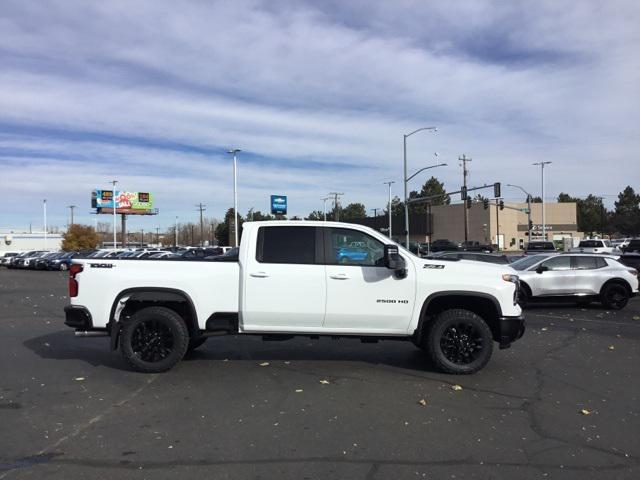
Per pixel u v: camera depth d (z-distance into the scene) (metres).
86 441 4.94
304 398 6.25
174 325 7.33
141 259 7.53
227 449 4.75
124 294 7.38
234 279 7.41
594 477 4.23
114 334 7.38
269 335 7.57
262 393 6.45
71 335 10.61
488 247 56.59
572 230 102.56
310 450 4.73
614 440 4.99
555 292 15.35
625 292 15.41
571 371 7.58
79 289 7.40
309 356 8.52
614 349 9.21
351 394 6.41
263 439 4.98
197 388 6.67
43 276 37.31
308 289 7.30
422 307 7.32
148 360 7.39
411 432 5.17
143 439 4.98
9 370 7.60
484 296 7.31
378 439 4.98
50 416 5.63
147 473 4.28
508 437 5.05
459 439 5.00
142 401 6.14
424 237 97.38
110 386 6.76
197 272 7.41
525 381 7.03
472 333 7.34
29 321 12.69
